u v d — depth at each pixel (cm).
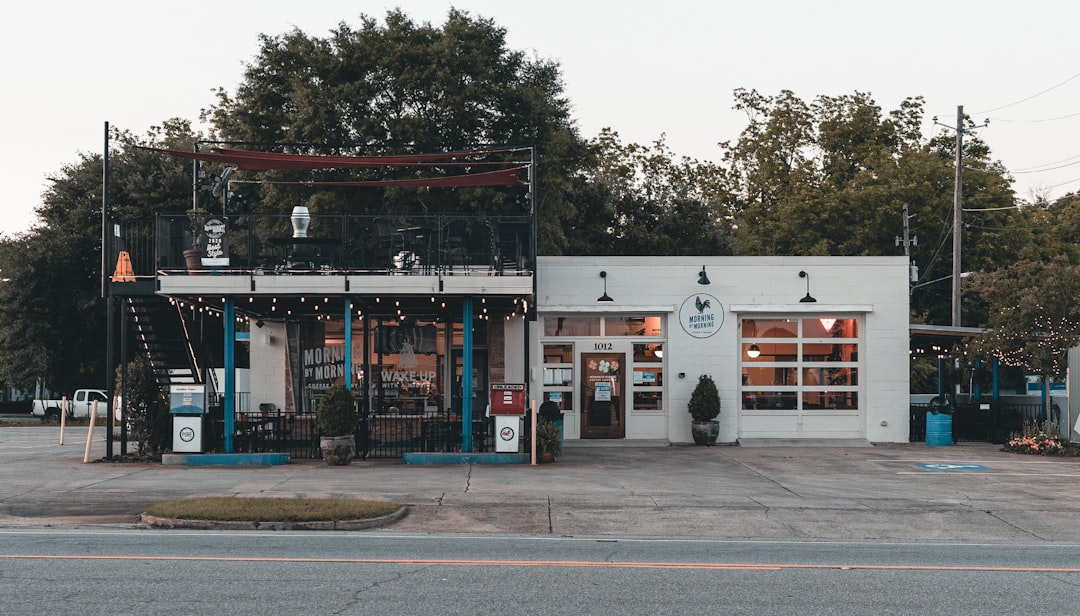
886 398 2609
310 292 2061
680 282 2602
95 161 4856
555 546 1195
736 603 881
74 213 4712
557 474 1911
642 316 2633
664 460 2214
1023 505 1581
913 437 2727
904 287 2616
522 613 833
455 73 3344
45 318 4672
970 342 2694
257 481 1761
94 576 967
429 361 2614
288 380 2592
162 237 2119
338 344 2609
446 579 968
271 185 3253
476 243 2180
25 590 902
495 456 2089
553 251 3631
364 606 850
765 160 5453
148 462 2106
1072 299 2383
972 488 1775
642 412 2623
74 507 1466
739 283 2605
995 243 4838
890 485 1817
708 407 2522
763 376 2634
